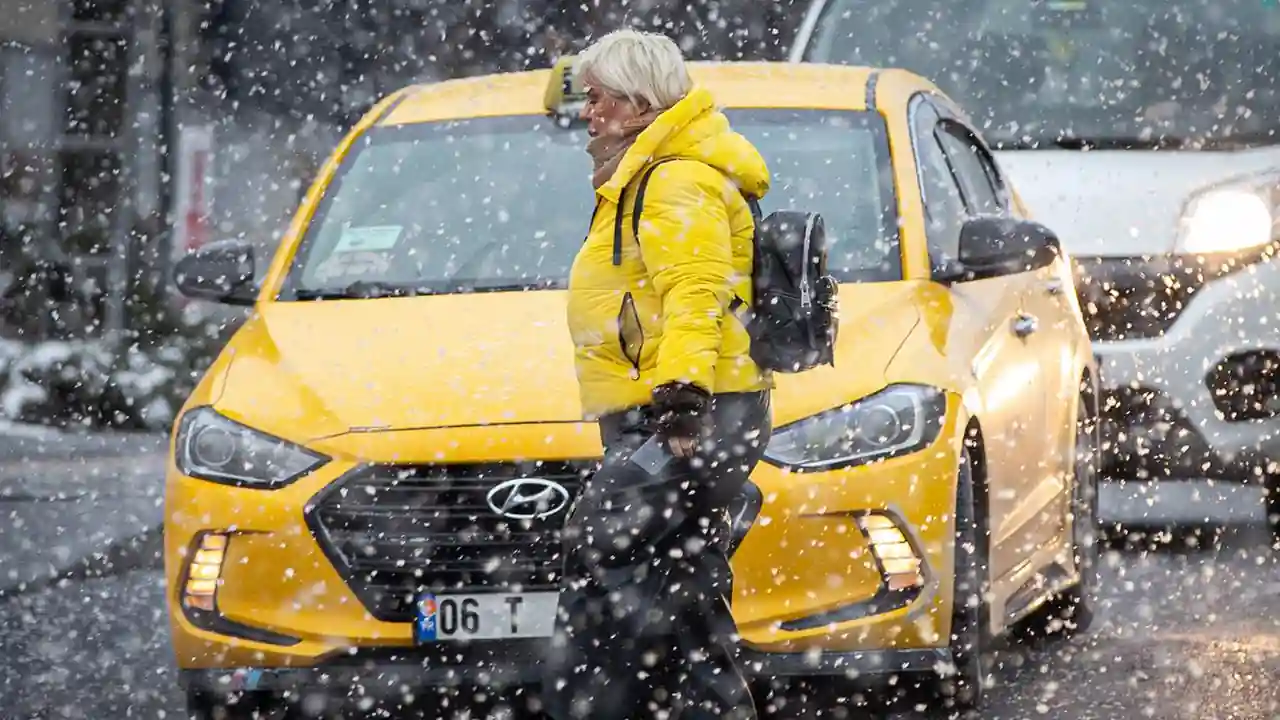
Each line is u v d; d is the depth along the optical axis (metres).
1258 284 23.14
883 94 18.72
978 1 27.48
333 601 14.68
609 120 12.93
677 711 12.89
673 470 12.68
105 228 47.78
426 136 18.80
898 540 14.59
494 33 51.66
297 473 14.78
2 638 19.41
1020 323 17.55
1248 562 22.11
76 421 37.78
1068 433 18.67
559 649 12.94
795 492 14.41
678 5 43.31
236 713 15.33
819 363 12.94
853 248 16.89
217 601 14.91
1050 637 18.78
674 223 12.51
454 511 14.59
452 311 16.30
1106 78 26.28
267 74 49.41
